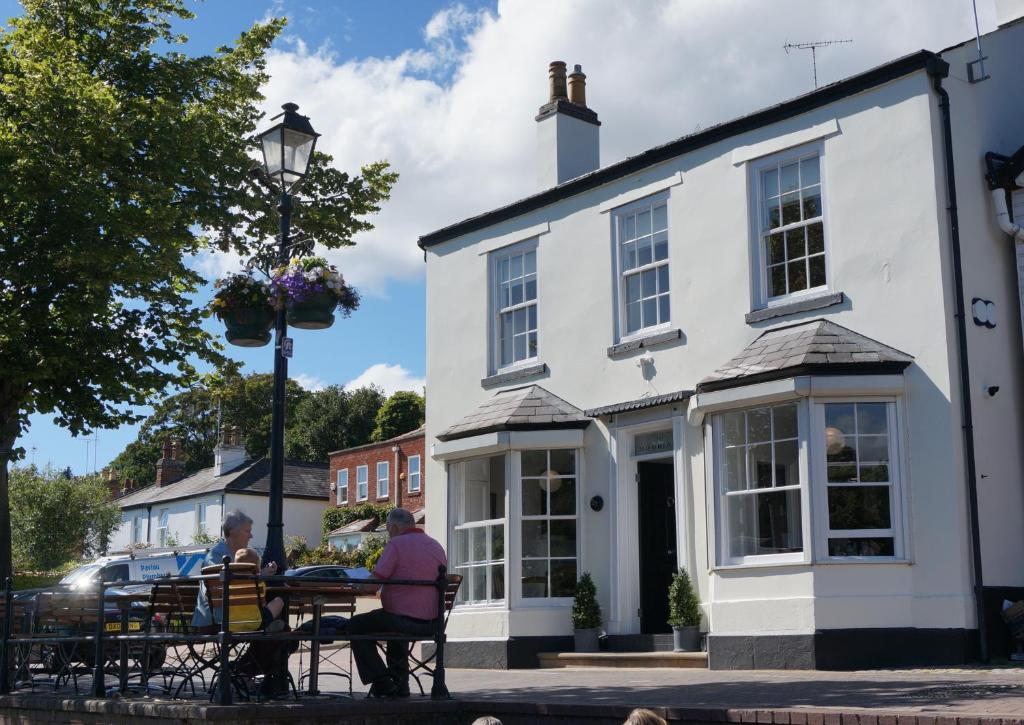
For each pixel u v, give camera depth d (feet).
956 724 21.88
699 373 47.65
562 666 48.44
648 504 49.80
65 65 46.29
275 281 33.88
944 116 41.63
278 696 29.66
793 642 39.83
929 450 39.70
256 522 165.58
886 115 42.52
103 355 49.08
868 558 39.63
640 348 50.34
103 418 49.62
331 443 220.84
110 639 31.04
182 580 29.22
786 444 41.70
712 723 25.34
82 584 68.74
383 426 206.90
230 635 27.04
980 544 38.88
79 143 45.27
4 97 46.68
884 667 38.58
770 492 42.01
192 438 232.12
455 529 54.90
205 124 49.93
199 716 26.22
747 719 24.80
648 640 47.21
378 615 29.58
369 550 134.10
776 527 41.70
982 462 39.88
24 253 45.52
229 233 53.11
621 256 52.34
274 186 39.19
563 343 54.24
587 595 49.37
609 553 49.83
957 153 41.98
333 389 228.43
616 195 52.70
